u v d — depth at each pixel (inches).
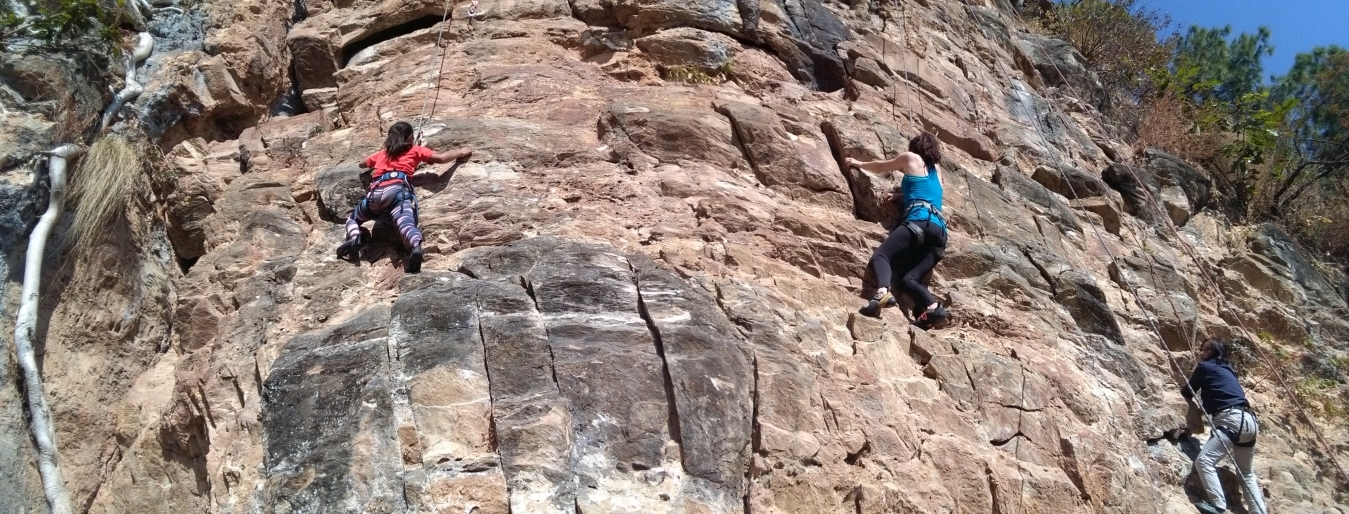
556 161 264.1
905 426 217.3
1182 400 278.8
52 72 266.7
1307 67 634.2
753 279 236.4
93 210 246.4
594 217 244.2
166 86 292.5
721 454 189.9
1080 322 284.0
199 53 306.0
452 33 324.2
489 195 247.3
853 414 211.0
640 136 271.0
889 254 251.0
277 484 181.3
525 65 305.3
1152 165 397.4
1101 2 539.8
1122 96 481.7
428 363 195.0
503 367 194.9
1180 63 544.7
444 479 178.1
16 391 220.8
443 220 238.7
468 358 196.5
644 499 181.0
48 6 287.1
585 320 205.3
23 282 231.9
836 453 202.2
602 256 225.0
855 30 356.8
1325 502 275.9
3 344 223.3
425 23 339.3
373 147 271.9
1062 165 363.3
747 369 207.2
